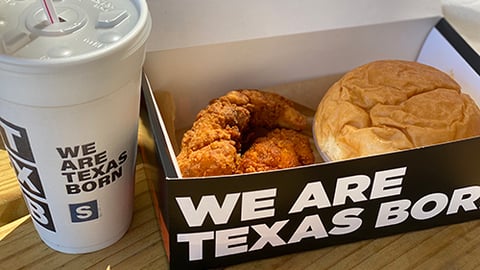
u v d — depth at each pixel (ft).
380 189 1.16
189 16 1.40
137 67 0.99
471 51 1.51
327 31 1.53
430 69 1.46
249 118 1.46
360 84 1.40
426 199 1.23
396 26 1.61
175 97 1.53
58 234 1.16
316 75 1.64
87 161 1.03
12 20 0.95
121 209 1.19
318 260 1.24
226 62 1.50
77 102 0.92
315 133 1.45
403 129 1.28
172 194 1.02
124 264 1.20
